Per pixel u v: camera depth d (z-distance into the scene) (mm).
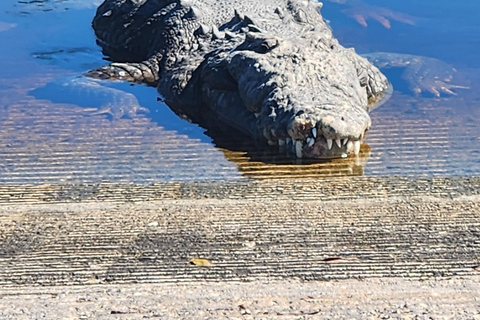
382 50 37062
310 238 19500
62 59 38625
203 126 29469
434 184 23172
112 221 20859
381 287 16938
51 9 46562
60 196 23062
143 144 27438
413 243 19141
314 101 25453
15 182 24219
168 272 17953
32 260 18750
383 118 29094
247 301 16469
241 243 19297
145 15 39219
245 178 24047
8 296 16969
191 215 21094
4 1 47719
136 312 16109
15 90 33719
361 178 23750
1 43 40688
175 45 35656
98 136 28312
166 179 24156
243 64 28328
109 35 40906
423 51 36844
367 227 20078
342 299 16453
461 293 16641
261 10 35969
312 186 23219
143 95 33625
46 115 30625
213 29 34188
